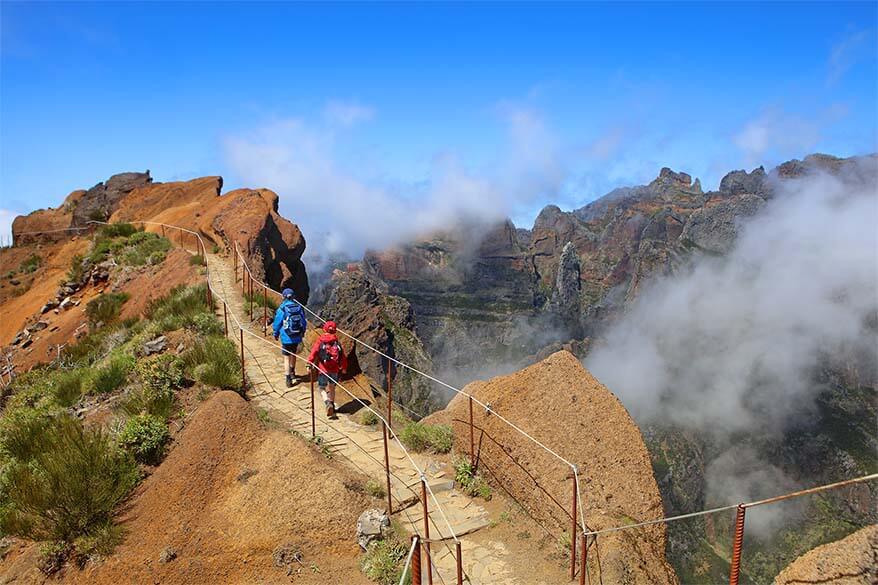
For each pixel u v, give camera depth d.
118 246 38.22
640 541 8.77
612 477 9.66
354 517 9.48
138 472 10.86
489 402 11.88
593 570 8.34
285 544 9.04
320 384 13.86
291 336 15.34
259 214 31.34
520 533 9.67
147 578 8.77
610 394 10.82
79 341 27.75
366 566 8.77
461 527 9.85
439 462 11.81
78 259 39.03
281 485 9.83
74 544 9.52
